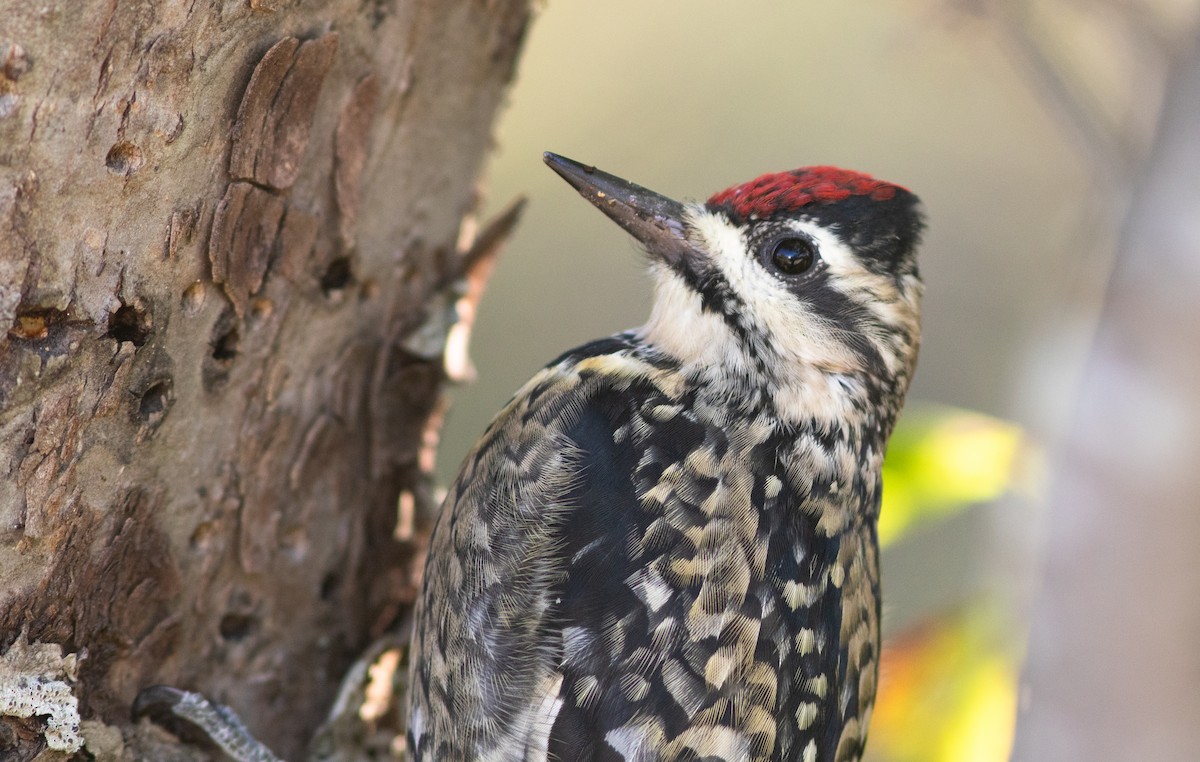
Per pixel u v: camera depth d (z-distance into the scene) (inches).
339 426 323.6
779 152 655.8
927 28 505.0
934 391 661.9
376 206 311.4
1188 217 308.0
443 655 310.5
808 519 321.1
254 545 312.7
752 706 293.7
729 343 332.8
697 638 292.2
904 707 427.8
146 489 282.0
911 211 343.9
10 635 269.4
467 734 302.2
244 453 303.0
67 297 251.1
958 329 669.9
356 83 289.6
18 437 254.1
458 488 325.4
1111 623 319.6
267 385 301.3
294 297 297.1
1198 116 311.6
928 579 594.6
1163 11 436.8
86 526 272.5
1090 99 440.1
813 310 333.7
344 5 277.0
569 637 291.9
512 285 647.1
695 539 301.9
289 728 336.5
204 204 267.4
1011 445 409.1
